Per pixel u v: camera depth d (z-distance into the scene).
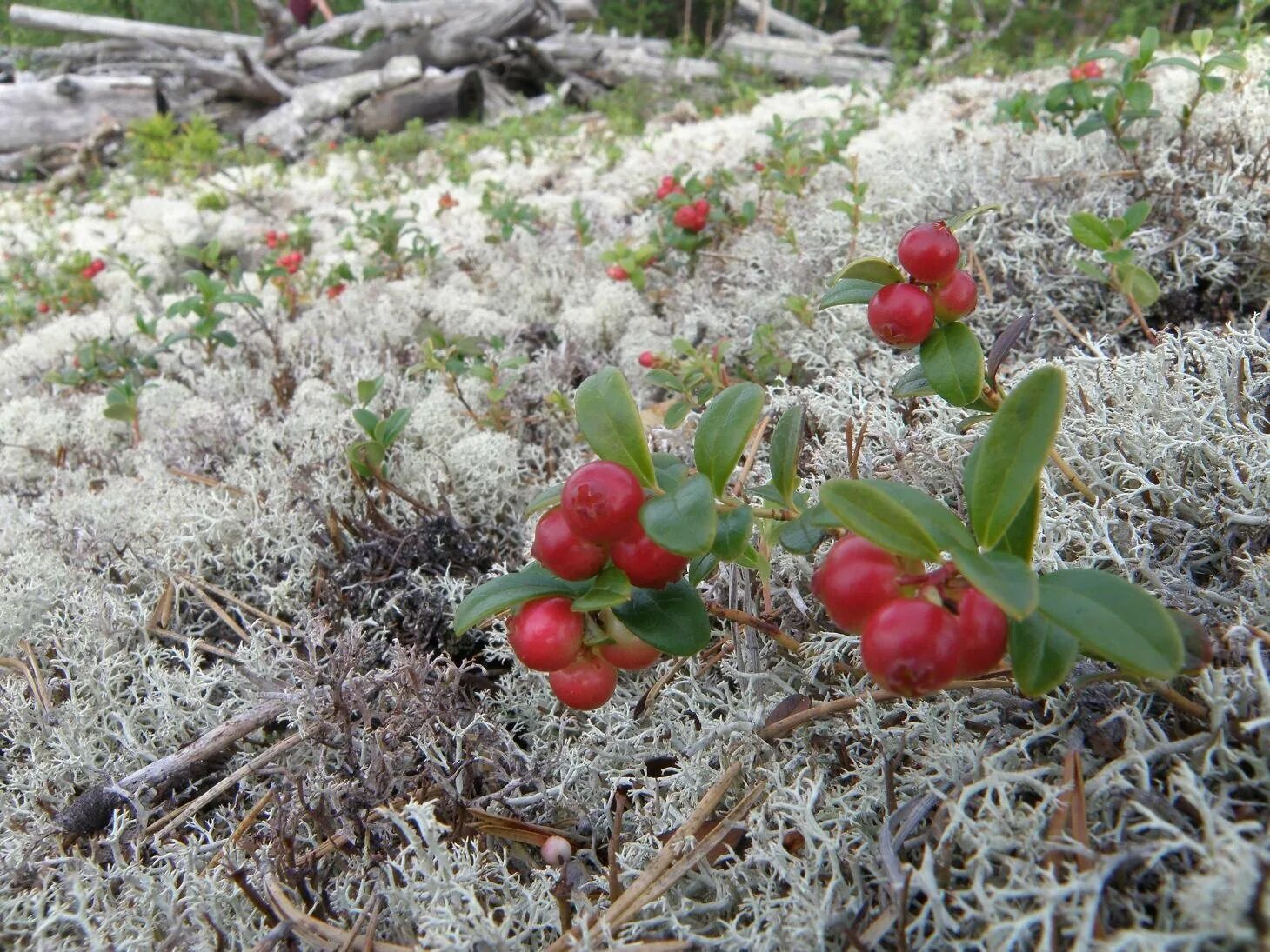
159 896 0.13
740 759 0.13
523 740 0.16
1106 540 0.13
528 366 0.27
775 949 0.11
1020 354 0.20
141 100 0.79
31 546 0.20
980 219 0.23
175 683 0.16
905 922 0.10
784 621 0.15
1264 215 0.21
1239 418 0.15
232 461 0.24
